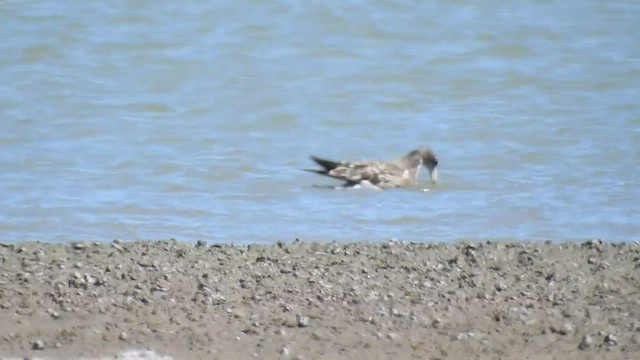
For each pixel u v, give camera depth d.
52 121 22.53
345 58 26.67
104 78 25.20
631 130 22.23
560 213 17.56
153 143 21.38
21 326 11.47
